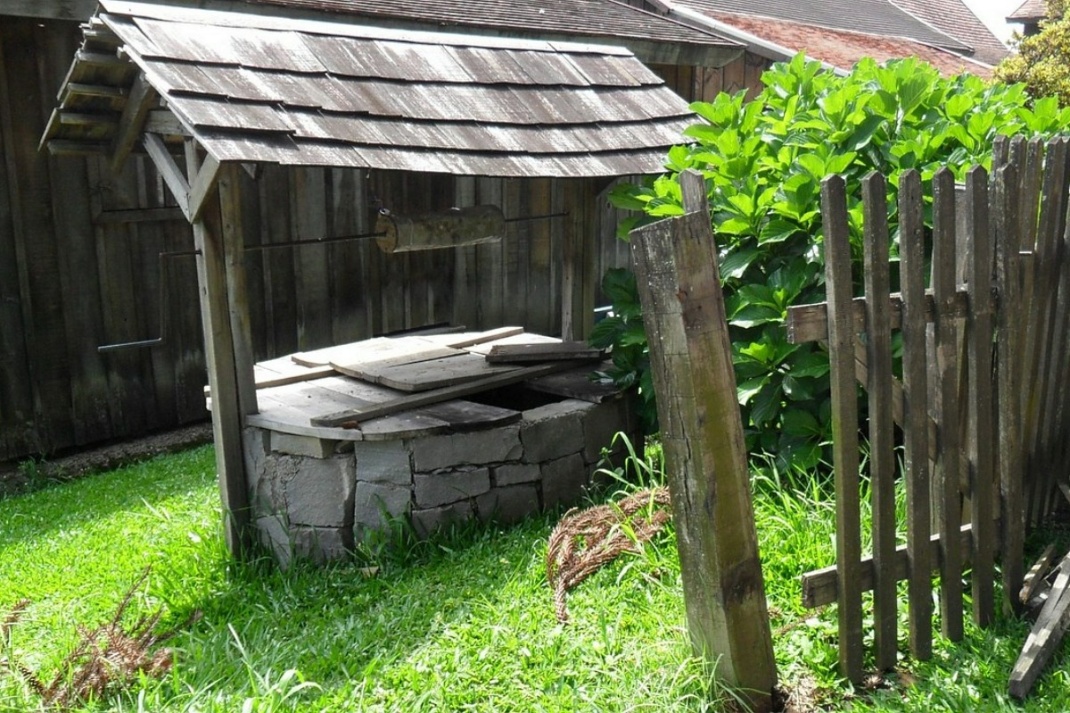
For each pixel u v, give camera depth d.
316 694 3.43
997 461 3.58
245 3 7.00
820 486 4.41
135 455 7.50
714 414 2.95
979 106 5.26
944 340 3.20
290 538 4.92
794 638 3.42
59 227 7.20
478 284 9.48
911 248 3.05
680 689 3.12
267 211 7.99
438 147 4.70
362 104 4.71
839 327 2.95
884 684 3.19
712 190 5.09
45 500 6.46
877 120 4.75
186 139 4.69
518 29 8.72
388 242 5.38
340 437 4.62
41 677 3.82
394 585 4.35
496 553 4.53
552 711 3.13
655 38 10.01
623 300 5.40
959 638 3.38
